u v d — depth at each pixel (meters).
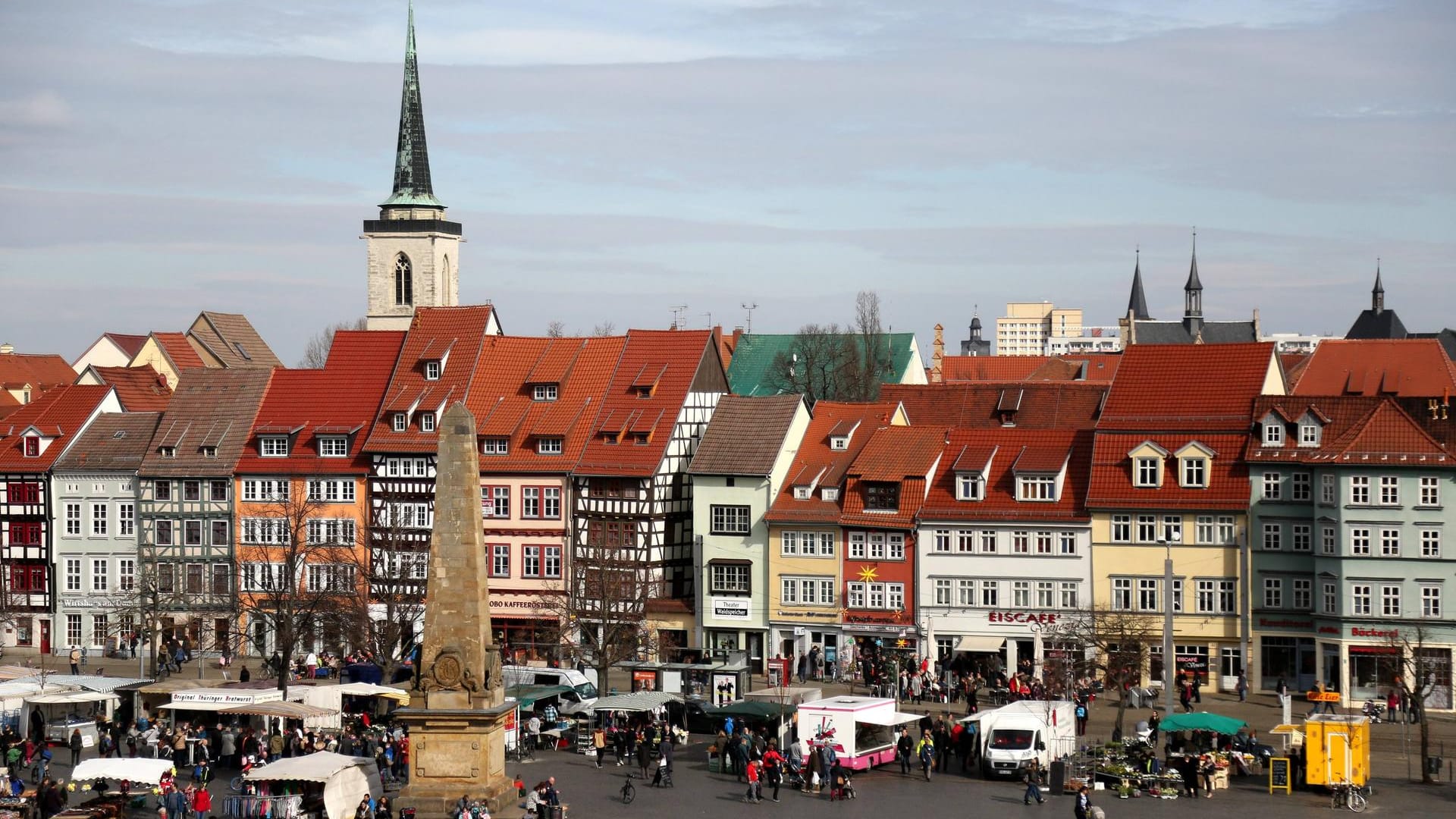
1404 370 148.38
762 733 110.19
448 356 154.38
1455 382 147.12
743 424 143.12
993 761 101.44
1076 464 134.75
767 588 139.62
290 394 155.38
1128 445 133.12
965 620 134.38
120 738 108.44
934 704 123.88
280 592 129.75
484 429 147.88
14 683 109.88
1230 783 100.56
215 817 92.44
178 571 152.12
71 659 139.62
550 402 149.75
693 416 149.88
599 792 98.00
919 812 93.06
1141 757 100.25
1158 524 130.25
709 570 140.88
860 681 133.50
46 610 153.62
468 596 83.12
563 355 153.38
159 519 152.62
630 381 150.12
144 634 140.88
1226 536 128.75
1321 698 108.88
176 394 157.00
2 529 154.38
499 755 85.25
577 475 145.50
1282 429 128.12
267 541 150.62
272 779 87.69
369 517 149.62
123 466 152.62
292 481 150.75
